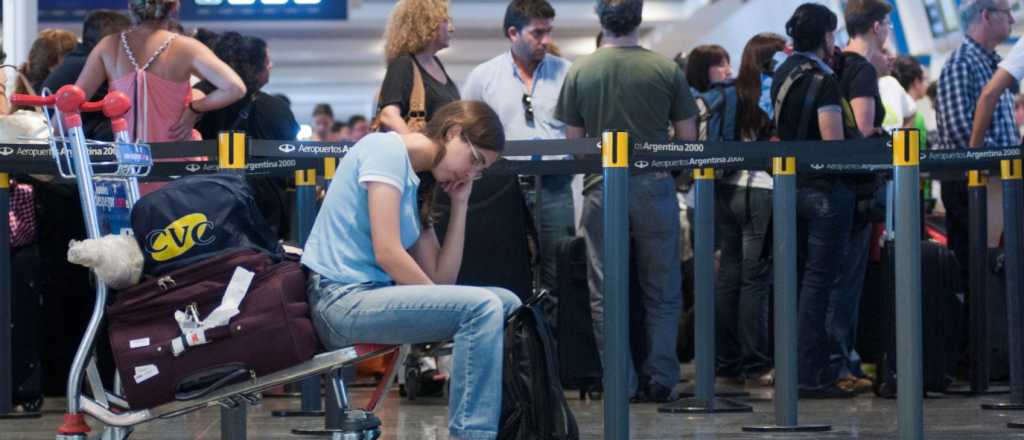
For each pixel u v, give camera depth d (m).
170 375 4.02
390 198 4.27
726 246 8.72
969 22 8.66
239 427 5.12
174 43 7.14
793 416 6.03
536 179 7.72
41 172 6.52
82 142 4.25
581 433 6.07
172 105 7.13
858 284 7.82
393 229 4.25
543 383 4.33
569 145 5.61
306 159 6.36
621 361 5.09
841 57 7.88
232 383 4.04
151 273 4.10
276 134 8.09
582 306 7.53
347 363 4.13
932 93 11.73
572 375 7.54
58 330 8.32
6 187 7.06
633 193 7.15
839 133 7.27
